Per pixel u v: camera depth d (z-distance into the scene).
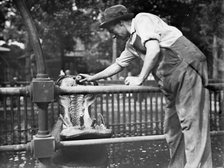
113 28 2.56
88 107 3.80
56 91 2.35
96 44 33.78
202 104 2.38
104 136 3.23
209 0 7.26
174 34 2.35
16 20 15.06
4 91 2.31
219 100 4.05
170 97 2.43
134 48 2.51
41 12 9.70
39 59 2.35
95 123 3.62
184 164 2.57
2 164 3.75
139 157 4.08
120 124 5.93
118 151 4.38
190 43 2.35
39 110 2.36
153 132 6.24
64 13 11.79
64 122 3.59
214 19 7.46
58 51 28.25
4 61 19.11
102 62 33.12
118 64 2.77
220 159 3.37
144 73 2.28
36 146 2.33
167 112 2.54
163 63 2.32
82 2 8.52
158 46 2.23
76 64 32.00
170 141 2.57
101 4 8.01
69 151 3.09
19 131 4.93
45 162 2.38
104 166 3.23
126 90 2.39
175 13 7.58
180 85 2.31
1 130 5.73
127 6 7.34
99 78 2.84
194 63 2.30
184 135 2.35
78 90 2.38
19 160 3.86
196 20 7.61
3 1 9.78
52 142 2.36
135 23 2.39
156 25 2.35
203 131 2.37
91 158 3.15
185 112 2.32
